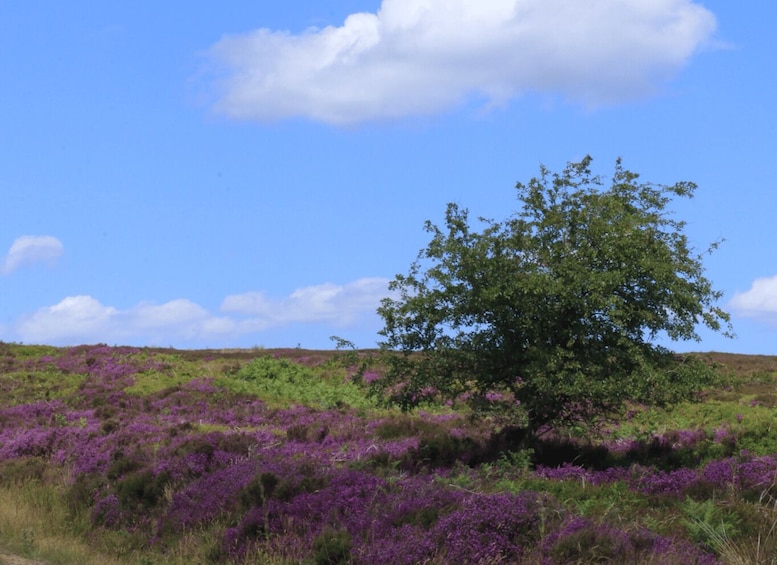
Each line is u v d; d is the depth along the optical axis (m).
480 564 10.85
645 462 19.16
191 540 13.91
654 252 18.81
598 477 16.75
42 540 14.17
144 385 38.00
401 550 11.30
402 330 19.73
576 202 19.72
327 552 11.71
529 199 20.08
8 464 21.81
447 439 21.17
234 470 16.42
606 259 18.75
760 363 48.09
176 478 17.45
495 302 18.56
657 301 18.77
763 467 15.47
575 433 19.86
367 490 13.88
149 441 23.34
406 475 15.96
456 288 18.95
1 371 42.50
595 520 12.45
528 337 19.08
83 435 24.64
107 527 16.12
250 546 12.79
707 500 13.51
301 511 13.55
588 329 18.64
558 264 18.78
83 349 48.72
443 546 11.37
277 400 35.50
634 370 18.20
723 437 21.62
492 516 11.68
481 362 19.08
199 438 20.94
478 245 18.88
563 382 17.98
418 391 19.75
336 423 28.03
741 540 11.55
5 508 16.42
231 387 37.62
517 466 17.39
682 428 25.77
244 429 26.80
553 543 11.06
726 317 18.52
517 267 19.03
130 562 13.63
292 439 23.59
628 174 20.36
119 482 17.86
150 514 16.19
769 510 13.10
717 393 33.75
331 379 40.44
